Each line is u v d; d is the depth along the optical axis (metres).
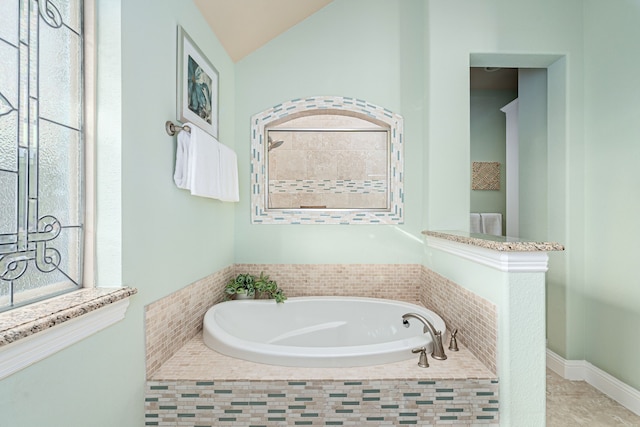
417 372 1.35
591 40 2.15
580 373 2.21
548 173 2.39
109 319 1.03
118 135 1.09
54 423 0.83
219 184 1.76
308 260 2.37
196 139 1.49
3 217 0.79
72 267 1.04
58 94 0.97
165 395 1.28
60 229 0.98
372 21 2.38
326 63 2.37
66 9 1.00
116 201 1.09
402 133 2.36
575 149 2.22
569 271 2.23
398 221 2.37
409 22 2.38
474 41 2.19
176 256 1.51
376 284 2.37
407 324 1.74
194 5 1.68
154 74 1.31
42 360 0.79
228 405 1.29
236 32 2.09
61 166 0.98
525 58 2.27
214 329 1.60
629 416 1.81
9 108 0.80
